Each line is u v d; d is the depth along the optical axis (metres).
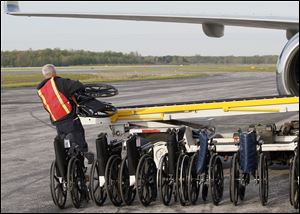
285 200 7.02
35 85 45.84
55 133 14.48
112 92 7.98
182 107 7.86
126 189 6.96
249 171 6.70
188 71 90.38
